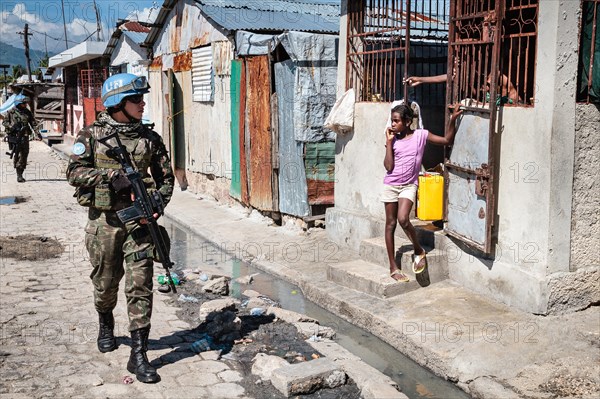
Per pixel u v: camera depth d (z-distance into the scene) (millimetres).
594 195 5266
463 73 5945
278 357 4668
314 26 11008
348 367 4621
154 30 14961
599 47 5117
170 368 4578
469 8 5906
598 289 5352
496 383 4340
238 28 10352
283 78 9078
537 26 5090
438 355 4766
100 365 4570
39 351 4816
